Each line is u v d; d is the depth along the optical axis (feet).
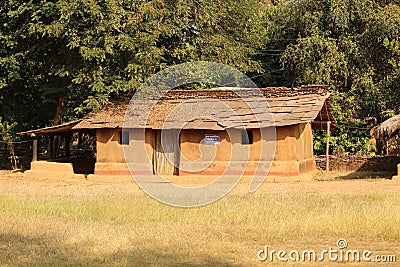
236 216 41.83
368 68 93.35
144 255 31.09
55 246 33.12
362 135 90.58
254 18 104.17
